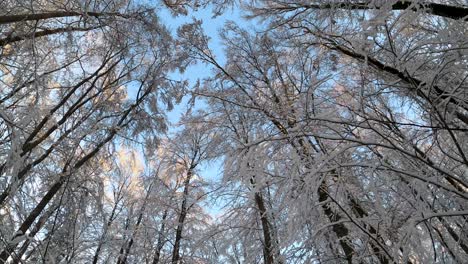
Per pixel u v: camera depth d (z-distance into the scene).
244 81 7.07
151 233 11.94
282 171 4.58
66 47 6.60
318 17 4.90
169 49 7.47
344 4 4.50
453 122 3.86
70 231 6.82
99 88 7.34
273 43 6.35
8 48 5.81
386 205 4.41
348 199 4.70
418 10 3.21
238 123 7.04
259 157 4.21
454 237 4.10
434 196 3.73
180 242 11.28
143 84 7.70
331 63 4.96
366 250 4.64
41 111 5.72
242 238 7.04
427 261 3.73
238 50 7.09
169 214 12.01
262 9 5.82
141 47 7.35
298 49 5.49
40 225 6.24
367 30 2.97
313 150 4.69
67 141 6.74
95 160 7.61
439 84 3.64
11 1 5.59
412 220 3.29
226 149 7.25
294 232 4.00
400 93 4.12
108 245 10.41
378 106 4.59
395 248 3.50
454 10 3.76
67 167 6.88
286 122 5.02
